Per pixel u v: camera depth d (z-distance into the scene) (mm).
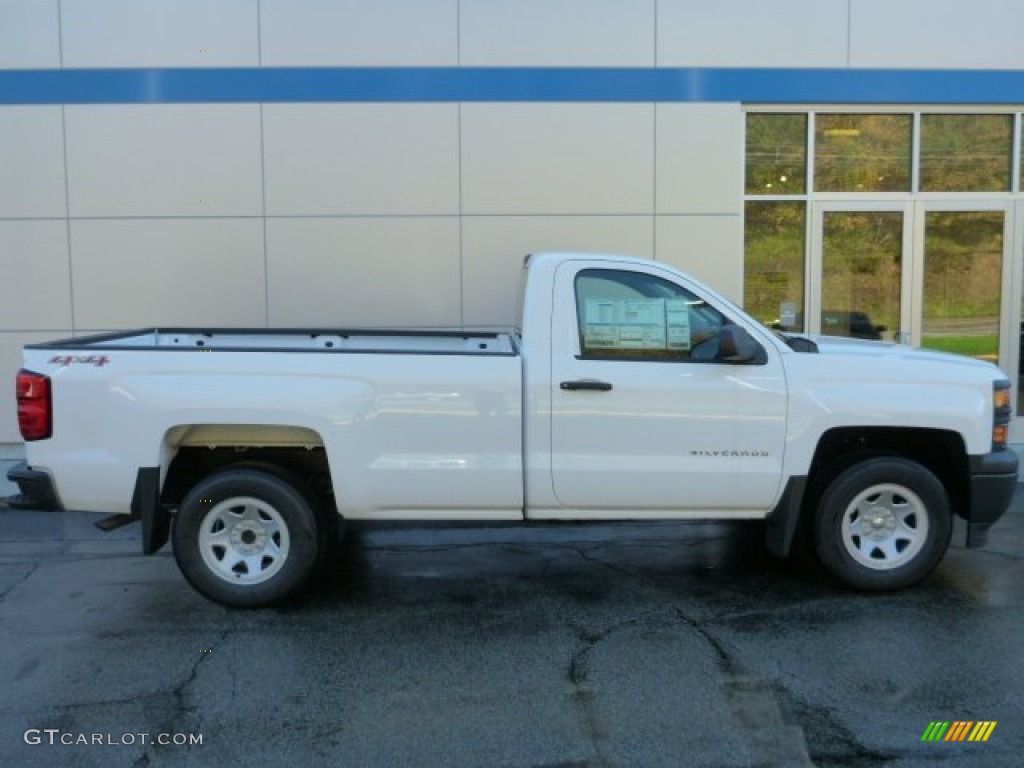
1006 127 9609
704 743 3580
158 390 4961
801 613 5016
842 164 9570
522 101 9016
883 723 3730
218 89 8891
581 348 5125
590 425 5082
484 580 5723
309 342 6562
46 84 8820
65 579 5777
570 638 4691
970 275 9727
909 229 9641
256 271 9062
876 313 9734
